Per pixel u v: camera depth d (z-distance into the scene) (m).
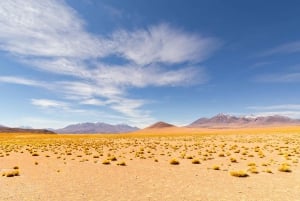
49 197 14.24
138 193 14.99
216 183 17.59
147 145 56.00
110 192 15.27
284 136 74.56
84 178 19.88
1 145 60.44
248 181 18.16
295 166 24.47
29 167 26.19
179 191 15.41
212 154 36.28
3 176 21.05
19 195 14.73
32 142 73.81
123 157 34.12
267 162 27.16
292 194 14.56
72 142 71.62
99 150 44.66
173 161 27.56
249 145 49.47
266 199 13.59
